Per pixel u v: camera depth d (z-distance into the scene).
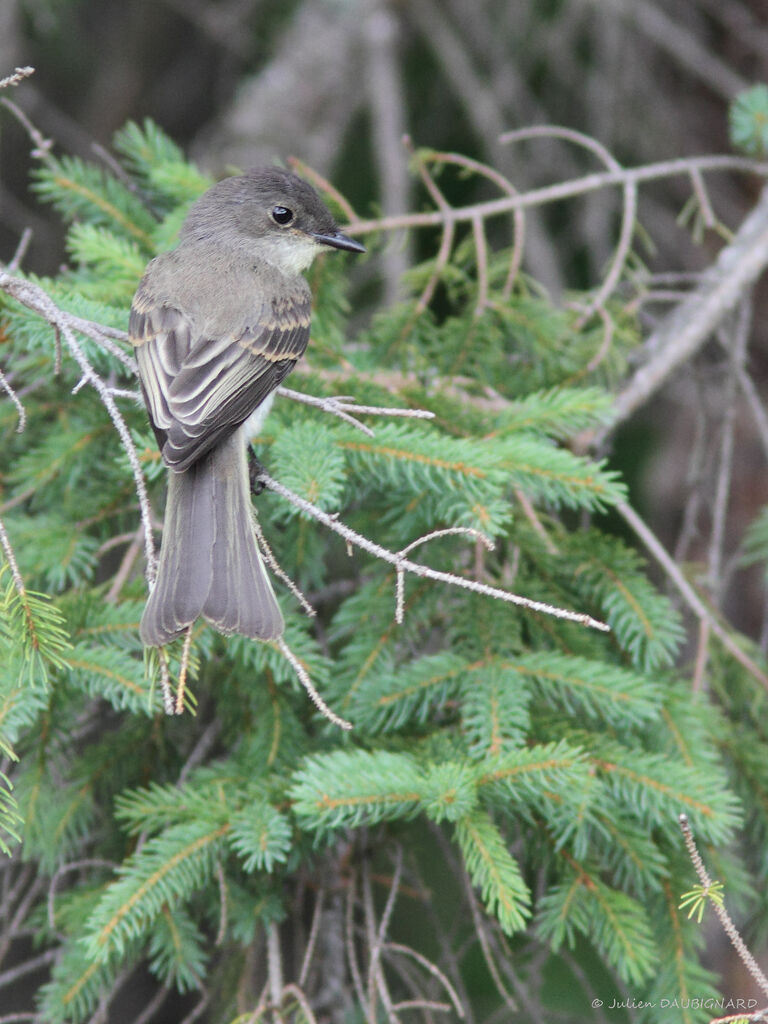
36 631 5.77
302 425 6.64
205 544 5.91
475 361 8.34
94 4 14.63
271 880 6.90
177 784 7.12
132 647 6.68
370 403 7.36
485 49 13.24
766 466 11.59
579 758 5.96
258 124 12.66
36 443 8.16
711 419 11.51
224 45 14.36
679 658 8.92
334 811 5.79
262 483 6.67
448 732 6.70
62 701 6.77
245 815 6.16
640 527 7.93
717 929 10.08
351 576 9.01
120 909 5.95
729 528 11.69
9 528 7.29
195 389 6.45
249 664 6.97
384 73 12.55
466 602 7.01
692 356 9.38
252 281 7.10
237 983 7.13
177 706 5.37
